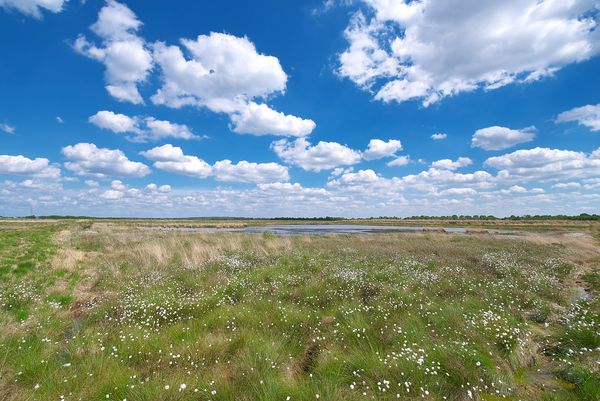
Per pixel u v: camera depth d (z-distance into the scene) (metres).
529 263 15.90
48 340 6.24
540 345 6.42
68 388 4.64
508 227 66.25
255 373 5.02
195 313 8.27
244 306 8.41
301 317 7.62
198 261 15.99
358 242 27.12
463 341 6.11
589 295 10.88
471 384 4.76
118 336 6.71
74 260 16.28
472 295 9.83
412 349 5.60
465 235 39.19
